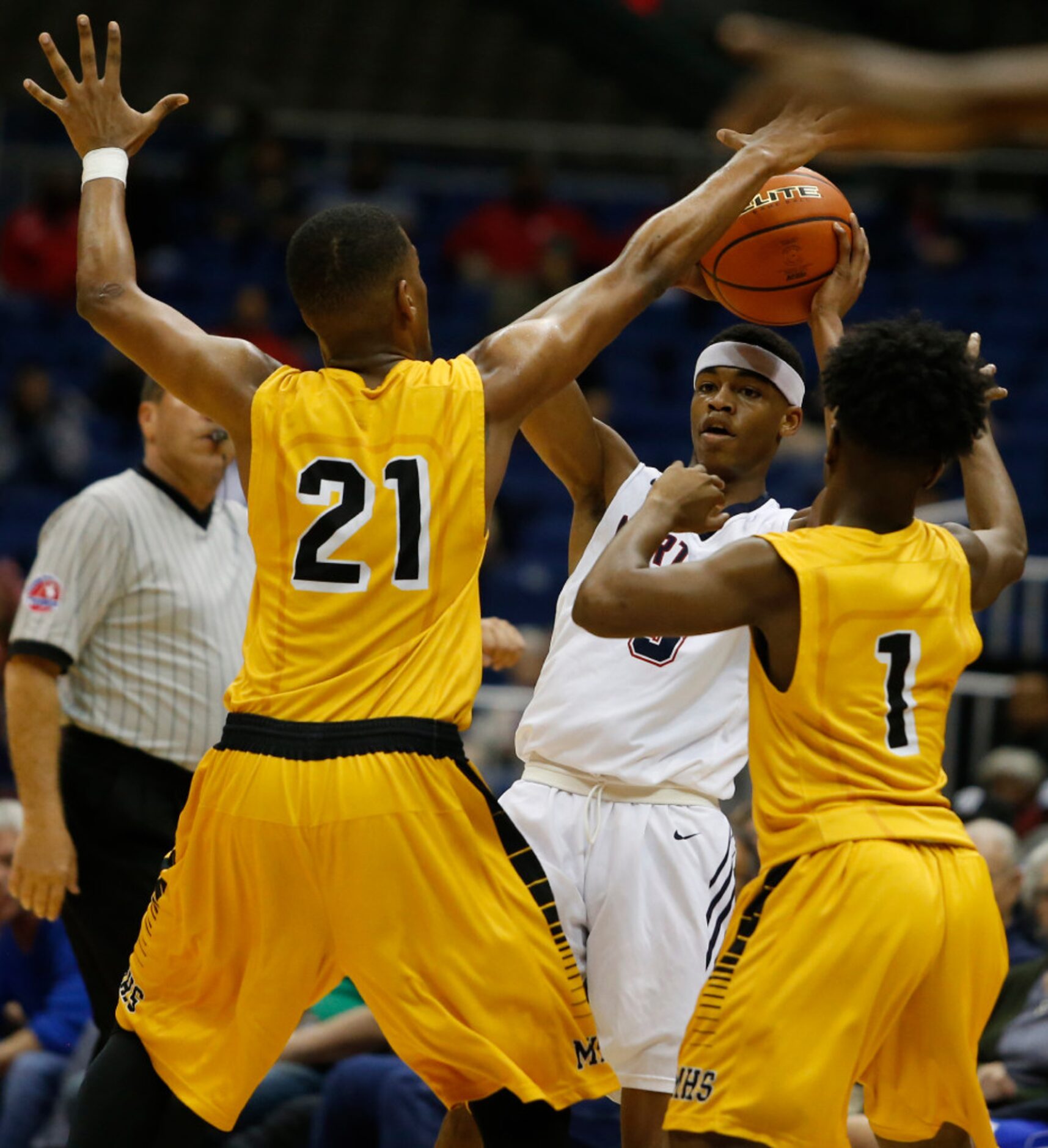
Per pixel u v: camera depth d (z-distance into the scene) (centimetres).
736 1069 602
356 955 606
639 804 771
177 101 704
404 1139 962
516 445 2656
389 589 618
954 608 643
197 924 638
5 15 3647
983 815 1322
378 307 648
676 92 3700
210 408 650
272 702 619
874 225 3039
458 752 620
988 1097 1003
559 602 821
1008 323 2858
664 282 657
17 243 2898
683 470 648
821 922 607
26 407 2550
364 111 3581
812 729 627
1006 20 3706
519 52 3850
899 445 624
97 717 909
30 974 1162
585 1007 633
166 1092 662
